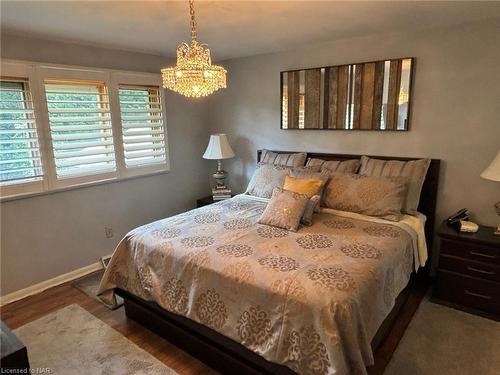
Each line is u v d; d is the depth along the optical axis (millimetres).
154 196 3934
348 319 1485
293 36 2969
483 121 2623
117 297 2812
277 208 2508
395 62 2910
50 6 2061
